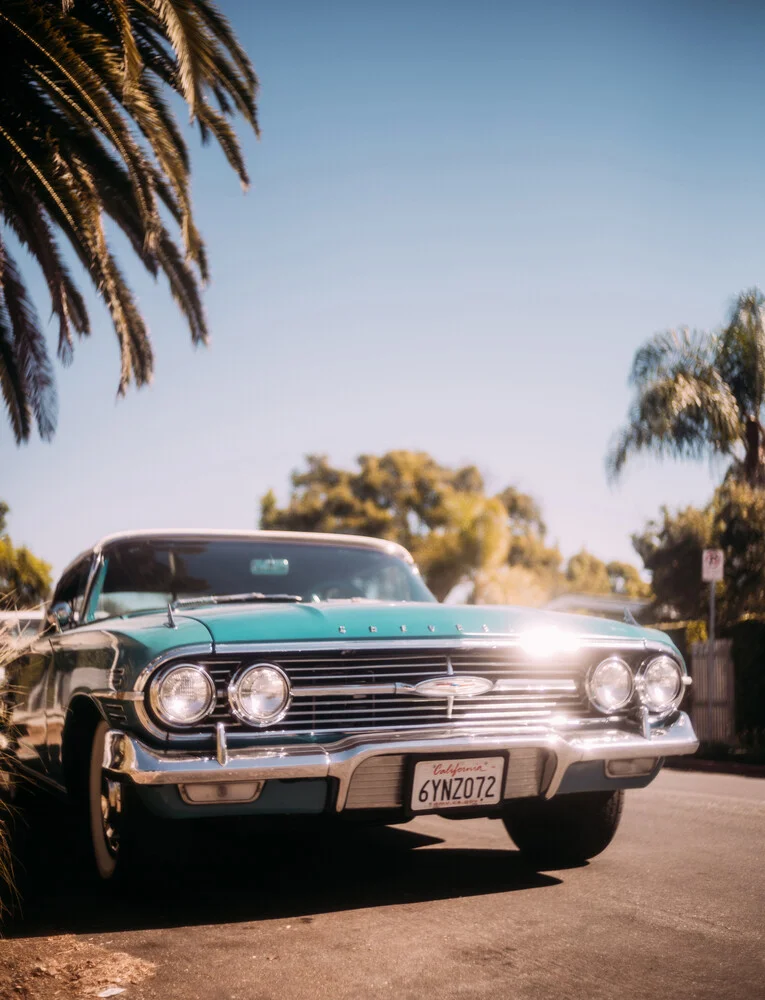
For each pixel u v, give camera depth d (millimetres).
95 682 4465
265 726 4043
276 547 5855
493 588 41250
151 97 11531
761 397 16797
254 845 5664
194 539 5773
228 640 4062
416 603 4836
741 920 4020
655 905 4258
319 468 56750
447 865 5109
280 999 3211
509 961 3535
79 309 13898
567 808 5008
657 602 26031
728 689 14289
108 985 3344
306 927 3990
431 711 4277
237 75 11438
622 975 3375
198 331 13266
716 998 3150
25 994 3266
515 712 4410
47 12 9836
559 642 4496
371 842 5754
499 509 41781
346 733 4113
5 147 10352
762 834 5965
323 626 4230
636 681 4641
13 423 13594
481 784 4289
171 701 3945
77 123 10266
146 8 10242
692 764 12336
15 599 6148
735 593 18312
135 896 4344
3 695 5344
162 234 12492
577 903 4301
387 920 4070
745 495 18000
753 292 17031
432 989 3271
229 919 4121
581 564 67938
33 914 4242
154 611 5164
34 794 6059
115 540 5676
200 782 3898
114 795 4270
